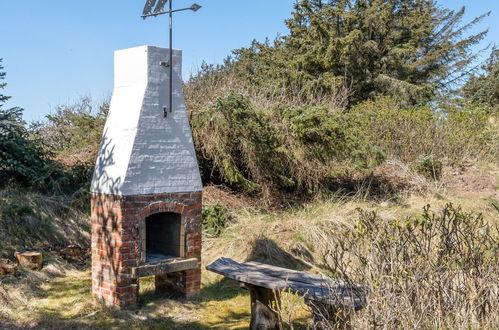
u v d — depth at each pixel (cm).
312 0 2658
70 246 848
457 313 459
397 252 476
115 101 686
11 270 712
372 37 2598
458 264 492
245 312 680
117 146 654
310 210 1098
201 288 768
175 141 687
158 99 666
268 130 1098
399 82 2464
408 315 440
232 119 1060
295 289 528
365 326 435
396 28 2752
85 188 1009
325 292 516
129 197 632
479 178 1340
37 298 679
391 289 451
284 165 1155
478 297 470
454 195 1233
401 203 1162
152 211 659
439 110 1627
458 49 2961
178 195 688
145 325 612
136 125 639
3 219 837
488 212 1134
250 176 1171
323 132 1081
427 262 473
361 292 467
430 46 2950
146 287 748
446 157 1468
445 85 2988
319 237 934
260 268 648
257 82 1784
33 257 755
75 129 1311
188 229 701
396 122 1491
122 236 630
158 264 662
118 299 641
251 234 930
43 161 1055
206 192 1122
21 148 989
